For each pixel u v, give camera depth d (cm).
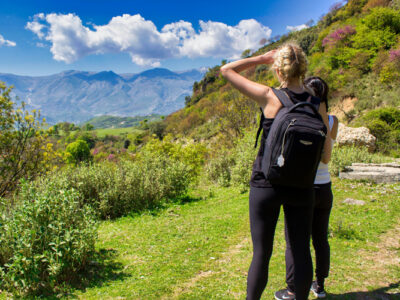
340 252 389
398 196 639
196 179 1174
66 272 362
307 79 228
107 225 646
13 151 932
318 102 185
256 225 193
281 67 190
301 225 188
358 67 2928
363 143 1377
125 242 512
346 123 2348
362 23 3444
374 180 763
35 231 350
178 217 676
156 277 361
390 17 3095
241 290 306
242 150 1102
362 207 588
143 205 781
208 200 850
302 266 188
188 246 472
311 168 170
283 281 309
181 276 358
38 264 338
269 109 186
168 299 301
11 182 888
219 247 459
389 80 2455
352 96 2644
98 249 476
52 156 1002
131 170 816
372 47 2964
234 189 942
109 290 333
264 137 191
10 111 927
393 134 1594
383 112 1769
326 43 3697
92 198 714
